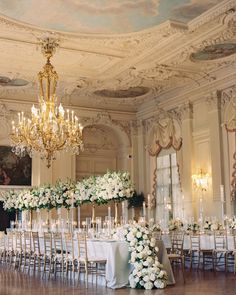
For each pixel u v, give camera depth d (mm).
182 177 15867
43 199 12203
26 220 15375
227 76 13883
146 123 18297
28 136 11008
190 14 9945
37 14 9750
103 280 8898
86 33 10773
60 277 9891
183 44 11766
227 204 13805
